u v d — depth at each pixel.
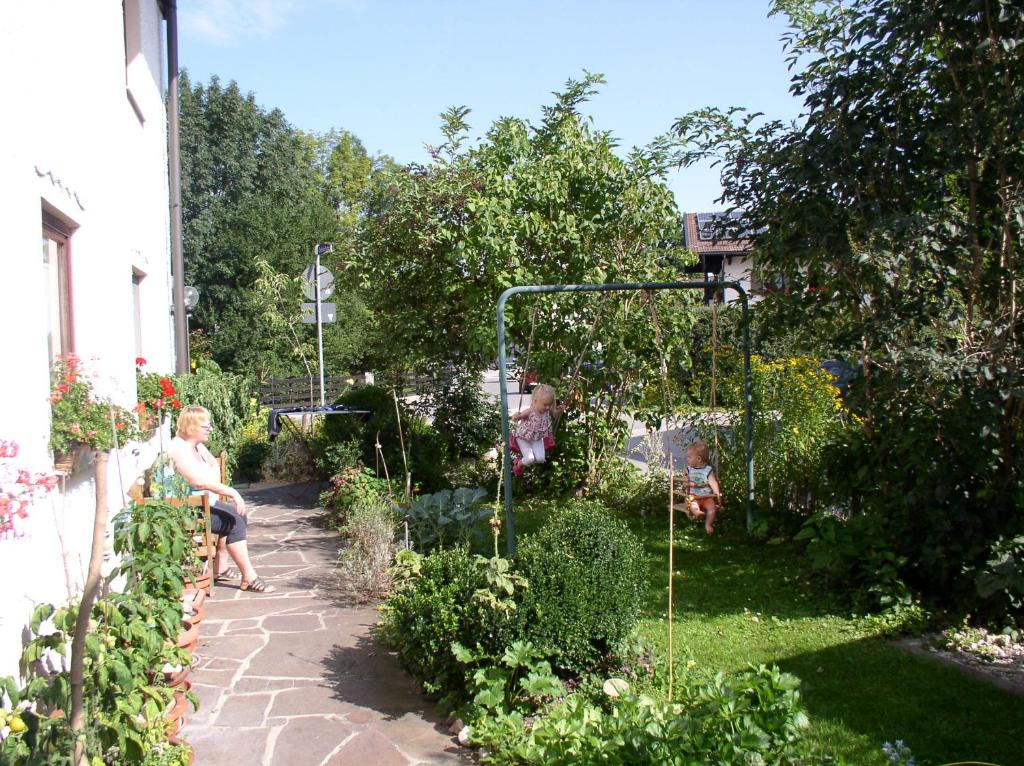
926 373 5.08
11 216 3.57
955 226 5.18
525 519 8.93
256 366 26.34
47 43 4.31
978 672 4.75
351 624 5.80
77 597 3.56
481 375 11.41
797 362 8.30
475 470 11.23
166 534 3.70
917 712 4.21
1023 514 5.51
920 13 5.27
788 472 7.99
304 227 29.81
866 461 6.51
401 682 4.80
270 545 8.26
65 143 4.67
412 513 7.16
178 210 11.87
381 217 9.67
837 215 5.67
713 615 5.82
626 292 9.10
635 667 4.55
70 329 5.06
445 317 10.05
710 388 8.96
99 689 3.09
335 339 26.64
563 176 9.23
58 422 4.12
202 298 28.95
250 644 5.41
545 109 9.95
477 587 4.44
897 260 5.09
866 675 4.70
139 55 8.27
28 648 3.12
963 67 5.30
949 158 5.36
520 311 9.03
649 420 9.51
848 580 6.11
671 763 3.09
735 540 7.89
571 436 9.73
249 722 4.26
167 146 11.79
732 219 7.12
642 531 8.38
